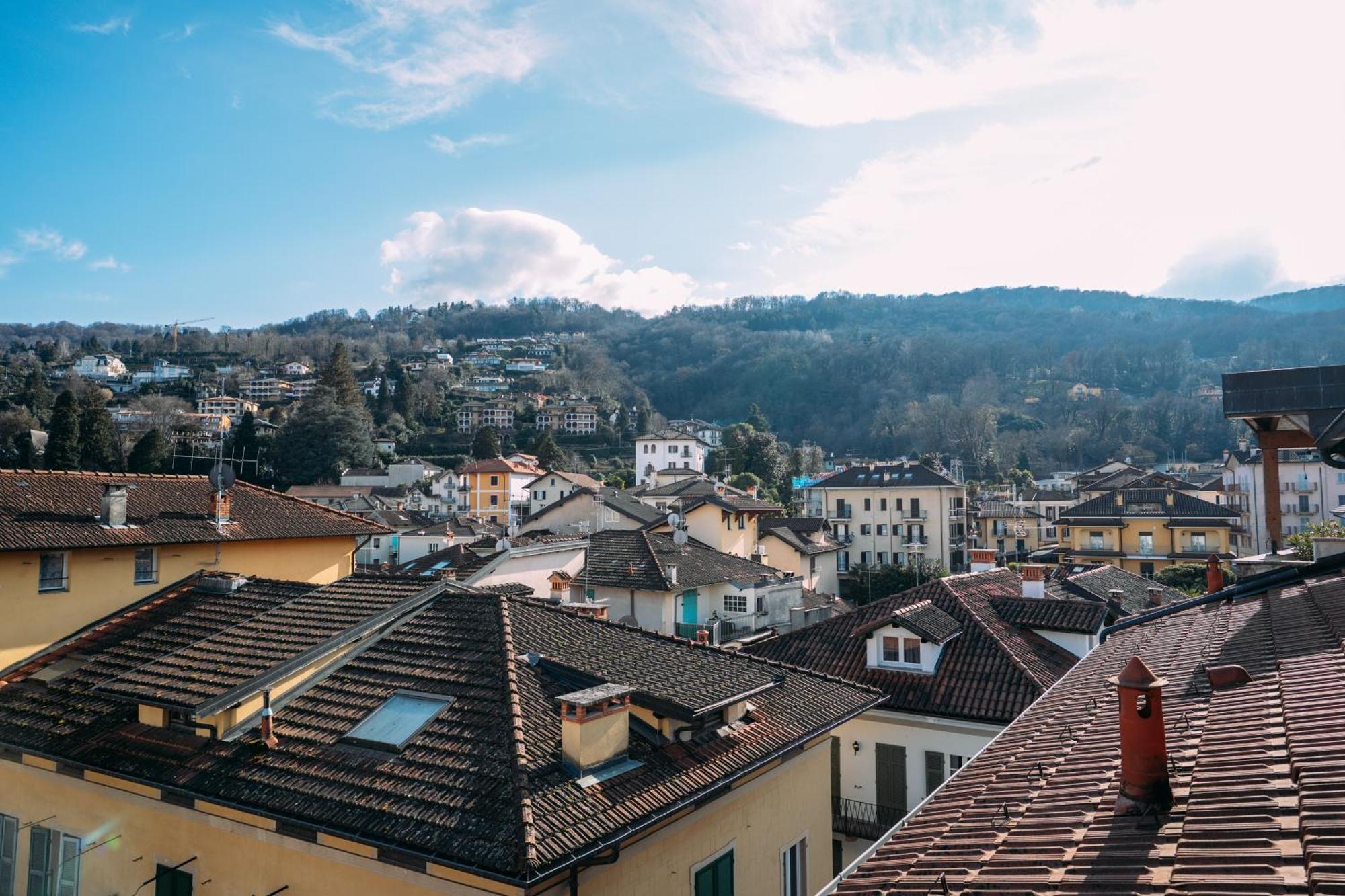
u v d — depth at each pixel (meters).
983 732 18.25
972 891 5.38
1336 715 6.45
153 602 17.95
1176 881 4.72
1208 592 17.19
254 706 11.90
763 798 12.98
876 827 18.77
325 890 10.04
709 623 33.44
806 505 92.94
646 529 54.88
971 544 86.81
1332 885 4.08
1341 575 12.68
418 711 11.26
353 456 123.56
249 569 20.83
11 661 16.12
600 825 9.09
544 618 14.28
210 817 11.09
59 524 17.48
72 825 12.83
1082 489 95.25
